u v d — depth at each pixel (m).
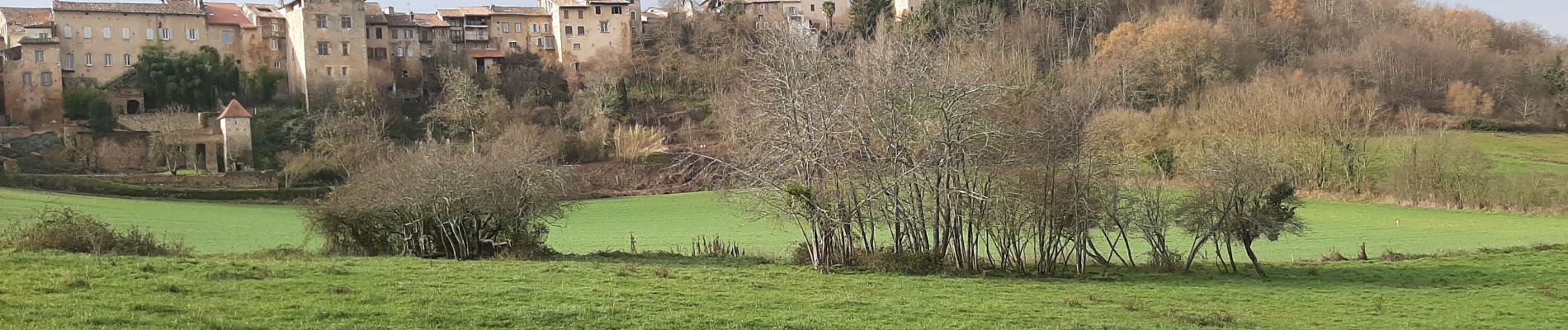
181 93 153.00
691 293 33.78
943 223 51.31
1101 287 42.25
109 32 154.75
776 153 49.38
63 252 40.16
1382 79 146.25
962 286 40.59
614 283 35.66
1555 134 131.50
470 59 172.62
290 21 163.62
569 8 182.50
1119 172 52.72
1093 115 60.56
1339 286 44.38
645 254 54.97
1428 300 39.78
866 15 169.75
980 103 49.41
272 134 143.75
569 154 136.50
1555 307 38.03
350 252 50.78
